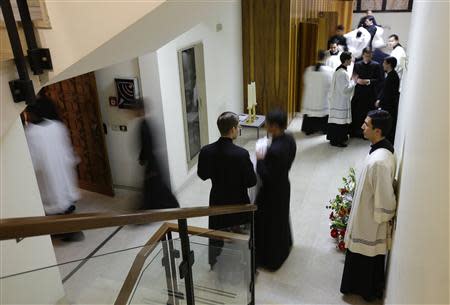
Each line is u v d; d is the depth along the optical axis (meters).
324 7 8.10
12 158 2.15
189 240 2.19
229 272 2.70
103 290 2.19
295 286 3.21
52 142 3.51
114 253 2.21
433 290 1.04
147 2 1.72
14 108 1.83
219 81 5.80
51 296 2.33
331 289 3.15
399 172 2.55
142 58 4.12
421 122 1.69
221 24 5.63
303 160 5.55
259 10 6.21
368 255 2.76
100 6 1.74
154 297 2.18
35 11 1.73
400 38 9.02
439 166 1.12
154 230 4.08
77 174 4.90
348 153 5.73
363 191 2.61
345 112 5.71
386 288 2.70
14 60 1.78
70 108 4.51
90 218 1.22
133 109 4.38
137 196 4.62
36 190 2.34
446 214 0.95
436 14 1.59
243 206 2.49
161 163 4.13
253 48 6.50
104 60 2.16
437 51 1.45
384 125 2.56
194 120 5.38
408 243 1.70
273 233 3.24
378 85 5.87
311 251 3.64
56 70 1.84
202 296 2.49
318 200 4.53
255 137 6.37
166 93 4.33
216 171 2.93
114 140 4.66
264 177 3.09
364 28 7.86
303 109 6.46
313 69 6.12
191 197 4.82
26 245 2.24
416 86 2.20
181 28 2.49
